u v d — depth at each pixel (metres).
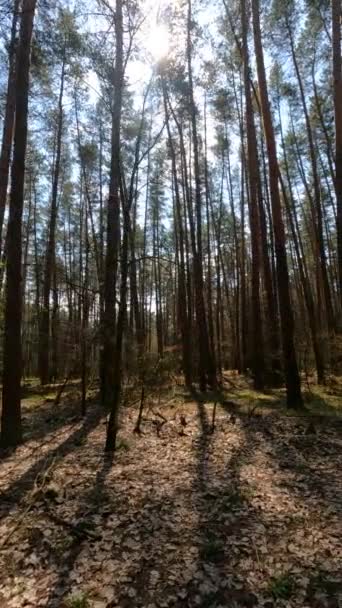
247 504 5.00
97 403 11.60
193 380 17.45
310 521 4.53
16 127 7.90
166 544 4.18
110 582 3.63
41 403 12.92
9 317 7.93
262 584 3.54
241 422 9.02
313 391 13.09
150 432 8.47
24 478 6.06
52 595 3.49
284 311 10.30
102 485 5.68
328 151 18.67
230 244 29.20
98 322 11.08
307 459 6.50
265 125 10.68
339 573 3.62
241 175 22.36
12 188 7.85
